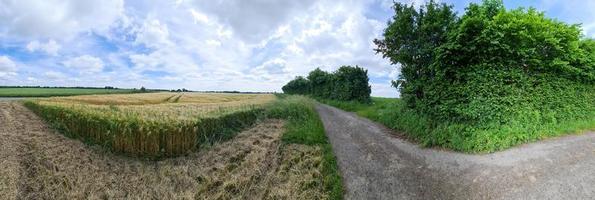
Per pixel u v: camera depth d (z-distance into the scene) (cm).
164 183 750
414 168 798
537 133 959
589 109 1258
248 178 769
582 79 1266
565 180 641
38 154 876
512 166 734
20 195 665
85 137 1035
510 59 1014
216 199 693
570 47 1127
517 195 601
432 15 1173
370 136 1203
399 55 1271
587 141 918
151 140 898
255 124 1465
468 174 721
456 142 931
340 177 761
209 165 877
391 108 1535
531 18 1028
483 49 1005
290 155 937
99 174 778
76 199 660
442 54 1064
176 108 1736
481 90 996
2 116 1492
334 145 1061
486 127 962
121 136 914
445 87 1109
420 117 1206
